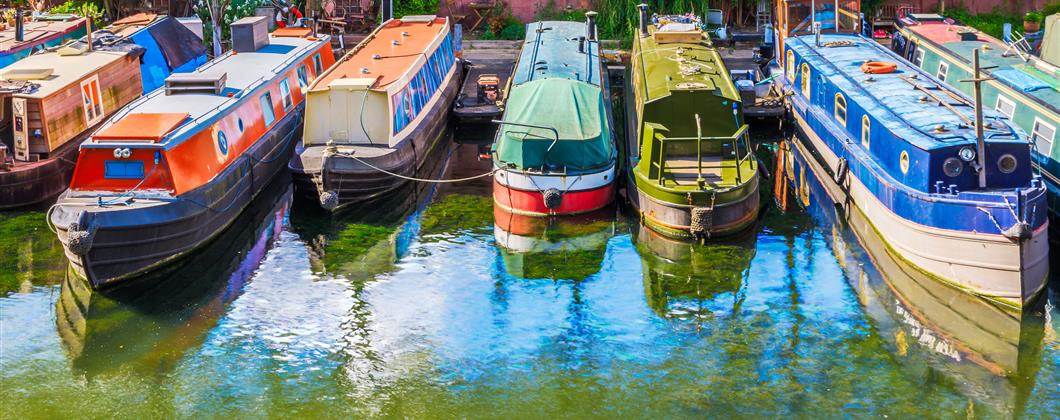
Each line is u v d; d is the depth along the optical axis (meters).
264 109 24.22
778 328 17.58
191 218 19.77
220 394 15.77
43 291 18.81
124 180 19.64
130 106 22.11
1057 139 19.86
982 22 35.28
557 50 28.08
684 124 22.56
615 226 21.80
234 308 18.39
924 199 18.34
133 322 17.83
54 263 19.95
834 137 23.33
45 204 22.47
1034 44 28.98
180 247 19.77
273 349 17.03
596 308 18.42
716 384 15.92
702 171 21.78
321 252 20.72
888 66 24.03
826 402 15.41
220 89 23.06
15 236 20.97
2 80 22.88
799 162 25.98
